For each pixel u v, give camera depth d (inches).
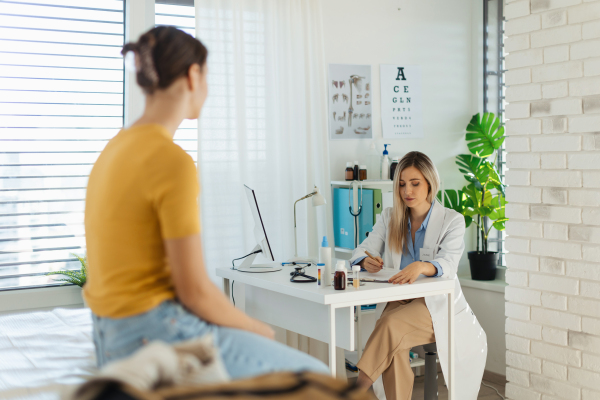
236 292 121.6
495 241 161.0
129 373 32.7
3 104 115.9
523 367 118.5
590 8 104.9
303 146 138.0
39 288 119.1
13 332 85.7
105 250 43.9
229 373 44.6
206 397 32.1
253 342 46.8
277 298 106.4
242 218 129.0
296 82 137.2
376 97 153.1
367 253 111.8
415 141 158.4
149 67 46.3
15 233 117.4
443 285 96.9
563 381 111.3
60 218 121.3
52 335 83.3
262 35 132.9
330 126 146.3
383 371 99.0
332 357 86.0
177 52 46.6
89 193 47.4
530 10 115.3
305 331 98.0
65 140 121.4
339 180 147.5
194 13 132.4
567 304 110.3
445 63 162.2
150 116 47.3
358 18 150.1
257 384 34.5
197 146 126.3
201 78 49.5
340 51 147.9
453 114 163.6
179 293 43.8
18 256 117.7
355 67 149.4
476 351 110.3
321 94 140.5
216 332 46.2
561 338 111.3
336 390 34.0
